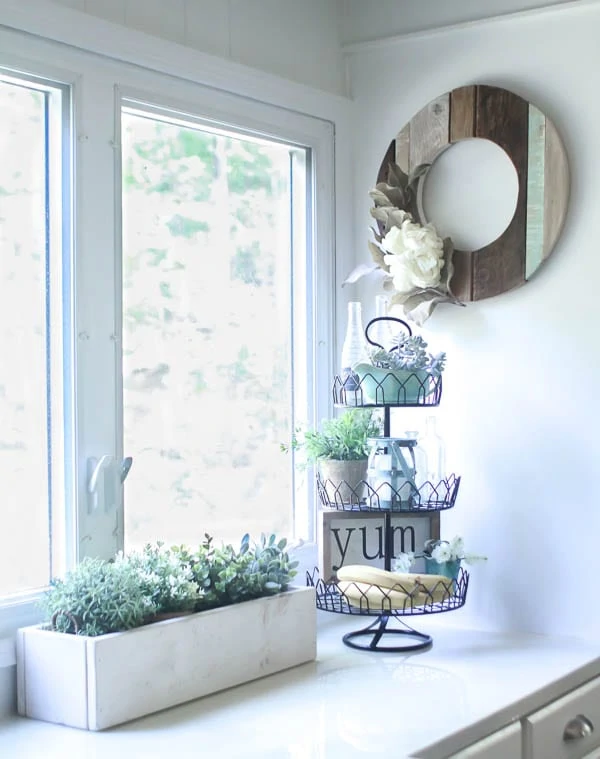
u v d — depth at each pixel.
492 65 2.51
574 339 2.39
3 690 1.85
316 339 2.67
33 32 1.96
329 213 2.70
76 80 2.05
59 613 1.85
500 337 2.49
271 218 2.59
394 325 2.66
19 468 2.00
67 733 1.75
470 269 2.50
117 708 1.78
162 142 2.30
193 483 2.36
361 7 2.71
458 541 2.38
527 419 2.46
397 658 2.23
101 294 2.10
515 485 2.47
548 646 2.33
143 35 2.16
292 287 2.66
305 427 2.64
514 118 2.44
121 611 1.81
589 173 2.37
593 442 2.36
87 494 2.07
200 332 2.38
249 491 2.51
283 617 2.12
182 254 2.34
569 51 2.40
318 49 2.67
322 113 2.66
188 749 1.66
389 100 2.69
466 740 1.78
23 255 2.01
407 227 2.53
